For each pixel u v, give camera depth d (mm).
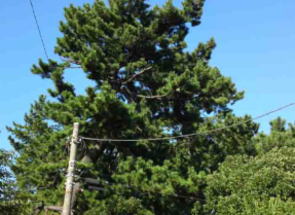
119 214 26547
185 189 27000
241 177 22797
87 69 29625
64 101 28859
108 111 26391
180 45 33188
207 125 30625
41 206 28203
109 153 32312
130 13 32656
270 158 23281
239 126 30453
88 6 33031
